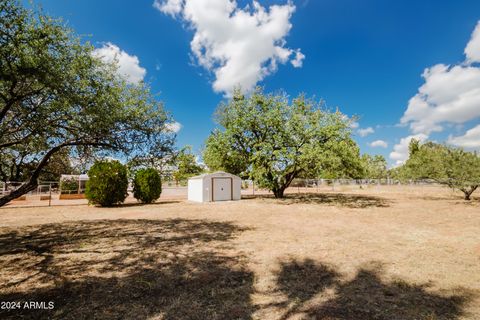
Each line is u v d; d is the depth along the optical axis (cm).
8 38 493
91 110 571
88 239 855
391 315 374
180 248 742
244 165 2608
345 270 566
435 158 2100
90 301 421
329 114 2138
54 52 564
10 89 521
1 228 1059
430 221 1183
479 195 2816
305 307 401
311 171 2192
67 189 3008
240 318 370
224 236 895
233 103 2520
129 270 566
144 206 1989
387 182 5012
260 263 613
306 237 874
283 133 2273
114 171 2005
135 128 672
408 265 594
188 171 4044
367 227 1047
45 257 659
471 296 437
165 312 386
